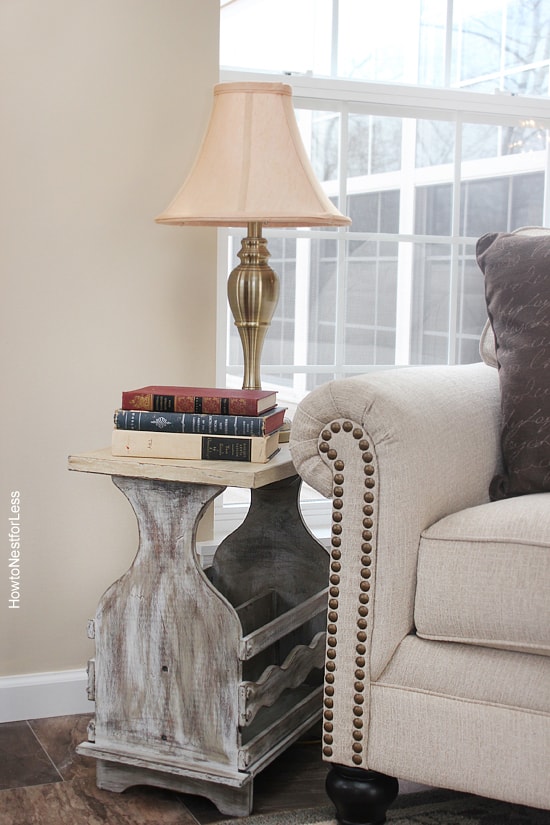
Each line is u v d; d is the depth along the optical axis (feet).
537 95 9.80
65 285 7.69
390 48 9.25
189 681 6.32
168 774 6.44
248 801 6.25
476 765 5.54
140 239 7.83
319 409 5.81
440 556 5.69
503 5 9.62
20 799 6.48
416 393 6.14
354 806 5.95
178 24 7.77
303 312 8.93
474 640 5.63
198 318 8.03
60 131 7.56
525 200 9.59
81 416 7.82
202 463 6.22
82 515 7.88
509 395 6.68
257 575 7.64
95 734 6.63
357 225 9.00
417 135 9.12
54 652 7.92
